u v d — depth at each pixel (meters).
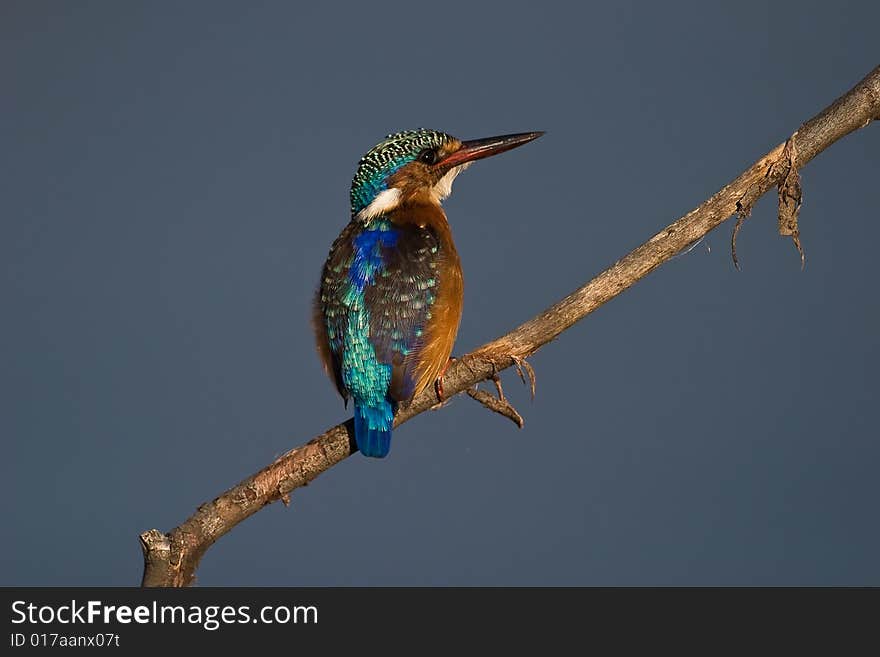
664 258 7.59
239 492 7.62
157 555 7.34
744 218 7.48
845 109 7.43
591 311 7.70
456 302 9.54
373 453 8.41
